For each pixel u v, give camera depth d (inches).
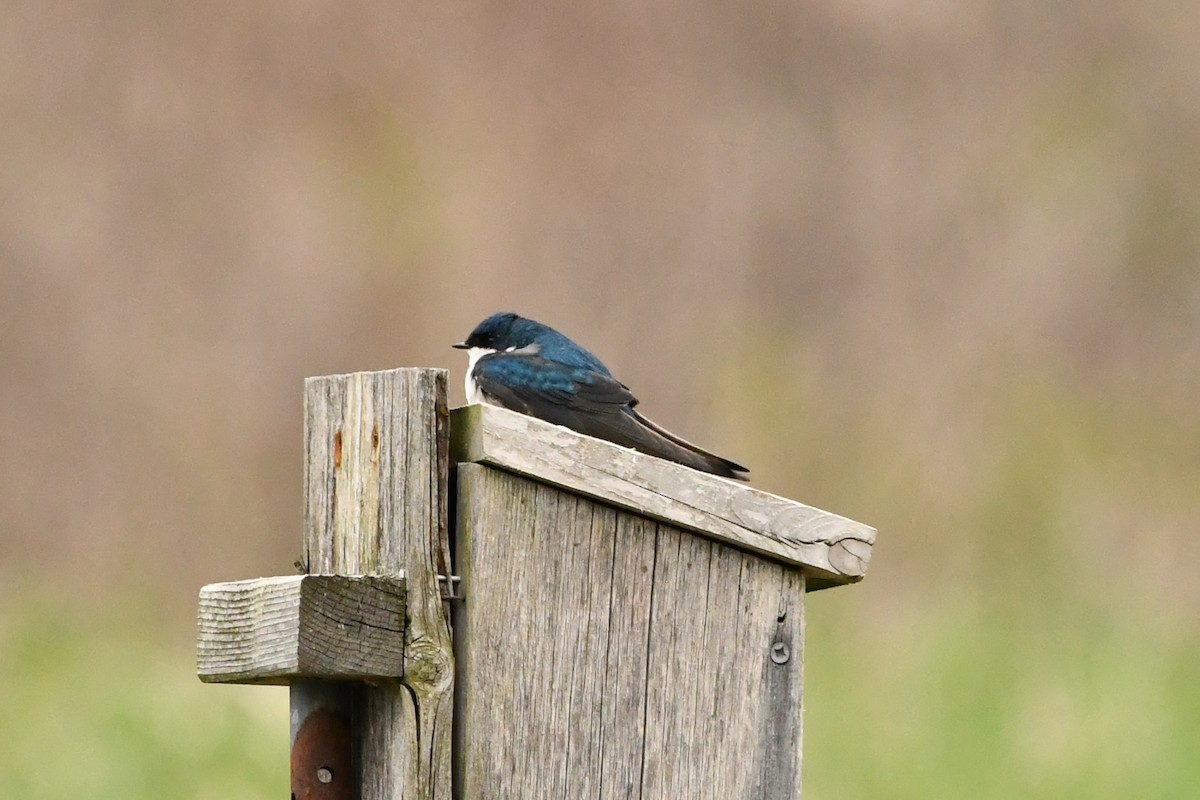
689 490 208.4
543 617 203.9
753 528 210.2
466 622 201.2
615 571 207.2
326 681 210.2
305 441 221.3
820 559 212.4
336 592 194.1
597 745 205.3
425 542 199.5
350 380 212.4
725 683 210.5
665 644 208.7
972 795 403.5
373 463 207.2
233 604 202.5
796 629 213.2
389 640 196.9
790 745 211.9
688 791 208.4
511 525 203.2
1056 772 402.9
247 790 388.2
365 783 207.6
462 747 200.2
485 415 201.0
